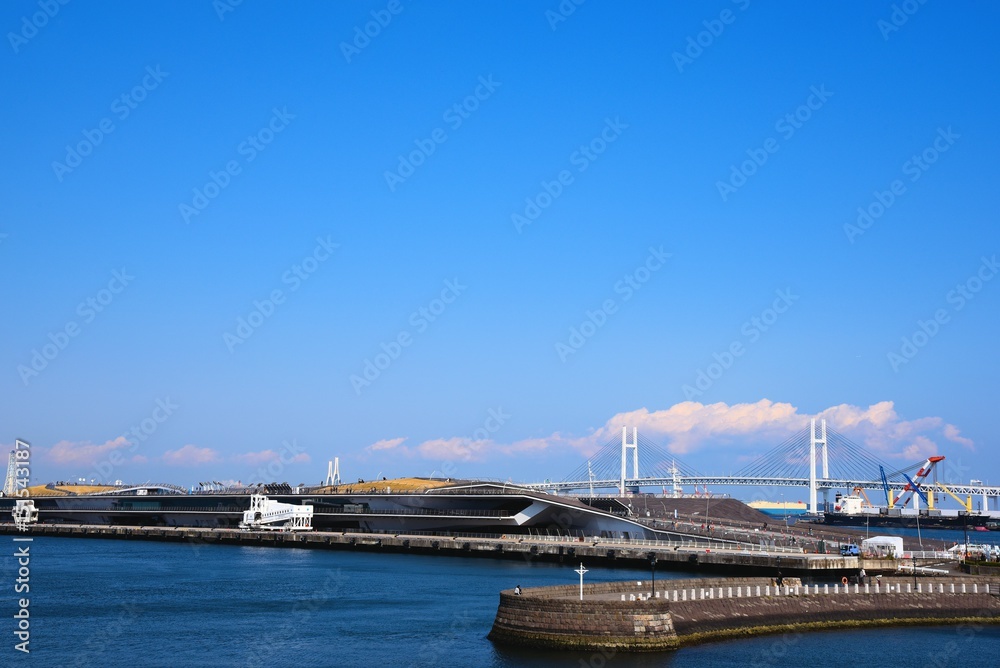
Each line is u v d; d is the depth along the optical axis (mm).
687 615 82438
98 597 108500
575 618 76812
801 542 166500
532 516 178500
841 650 81375
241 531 193000
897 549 127812
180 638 84562
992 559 122750
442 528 190500
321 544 182000
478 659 74812
